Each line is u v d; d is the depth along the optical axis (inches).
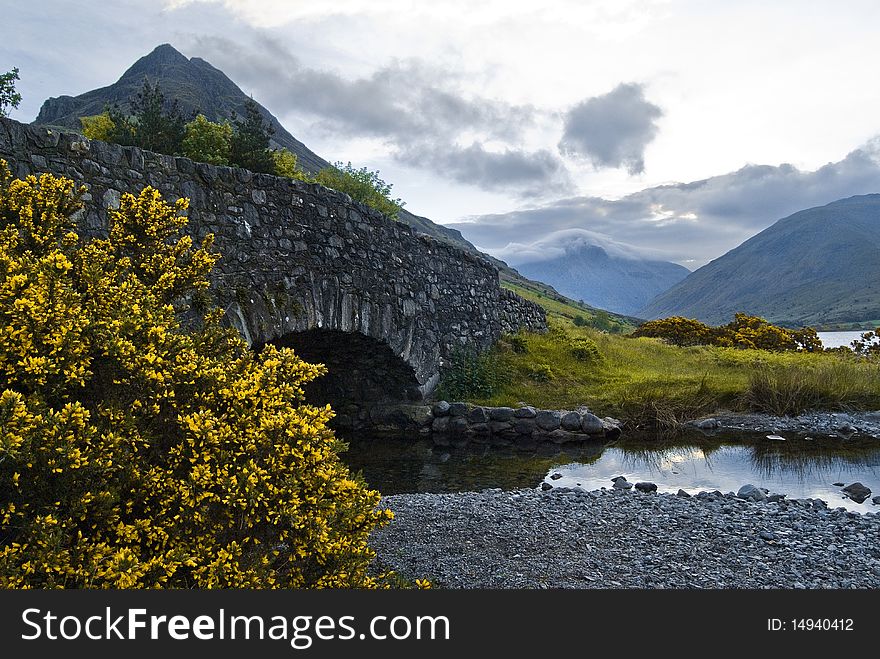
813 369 780.6
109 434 129.7
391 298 575.5
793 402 671.8
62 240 203.6
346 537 154.6
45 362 132.0
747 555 272.1
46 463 119.0
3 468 117.4
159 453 145.6
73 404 125.4
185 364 154.6
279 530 143.2
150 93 812.0
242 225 393.7
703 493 391.9
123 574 116.6
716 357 972.6
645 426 633.6
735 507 354.0
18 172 260.7
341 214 500.4
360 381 642.2
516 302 884.0
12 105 445.7
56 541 114.3
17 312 136.1
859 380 722.8
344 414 652.7
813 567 257.8
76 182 284.2
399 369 620.7
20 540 120.0
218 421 143.3
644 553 274.5
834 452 531.8
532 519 326.3
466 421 623.2
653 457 525.3
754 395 690.8
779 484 434.9
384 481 460.1
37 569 113.3
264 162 810.2
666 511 345.4
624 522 322.3
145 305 168.9
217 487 137.9
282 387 165.8
